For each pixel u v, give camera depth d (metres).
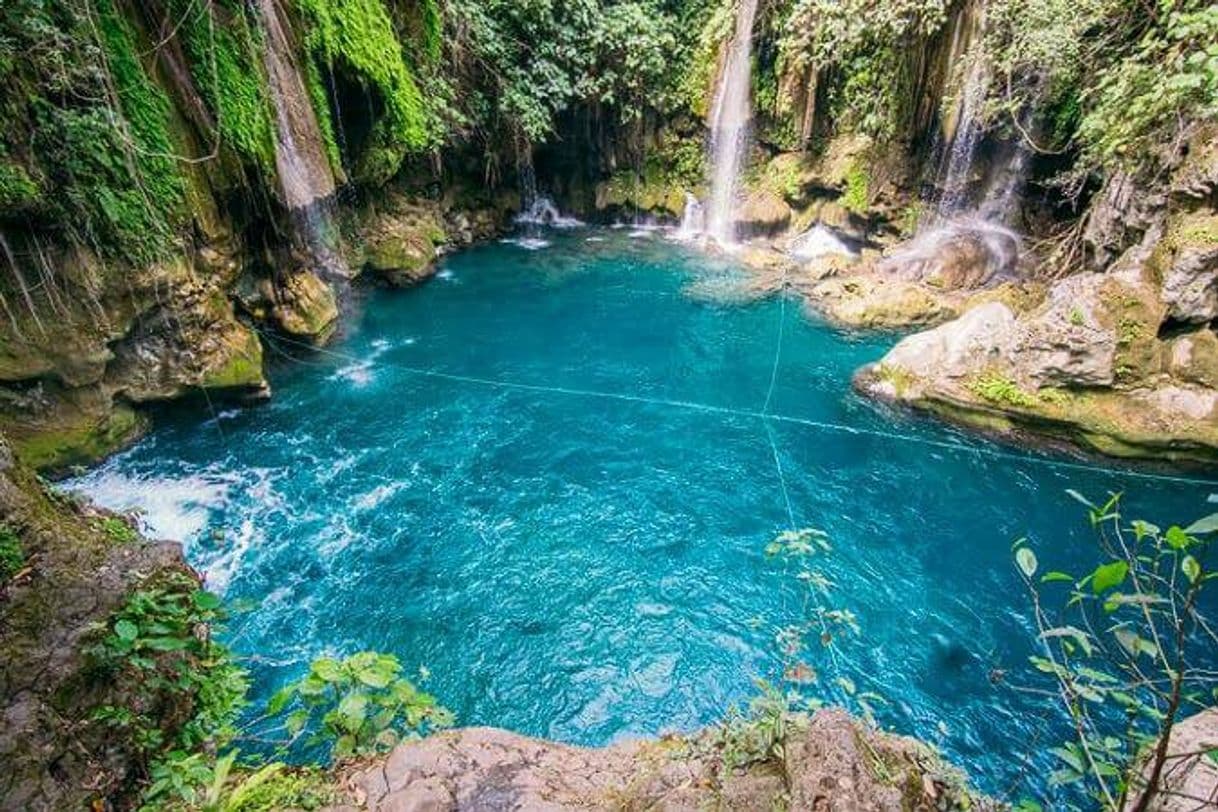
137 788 2.78
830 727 2.75
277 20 9.00
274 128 8.98
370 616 6.40
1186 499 7.73
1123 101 8.79
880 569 7.02
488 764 3.12
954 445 8.75
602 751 3.44
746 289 13.18
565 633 6.32
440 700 5.71
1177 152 8.39
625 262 14.52
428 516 7.60
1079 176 10.57
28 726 2.61
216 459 8.16
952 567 7.04
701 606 6.60
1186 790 2.06
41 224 6.57
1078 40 9.82
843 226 14.19
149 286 7.49
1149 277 8.38
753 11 14.06
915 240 13.35
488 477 8.24
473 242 15.22
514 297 12.90
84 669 2.81
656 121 15.91
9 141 6.12
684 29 15.47
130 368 7.76
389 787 2.91
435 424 9.15
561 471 8.38
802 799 2.45
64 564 3.07
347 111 10.91
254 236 9.31
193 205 7.87
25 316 6.70
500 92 13.70
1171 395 8.09
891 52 12.57
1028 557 2.08
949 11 11.84
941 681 5.87
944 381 9.24
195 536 7.09
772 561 7.11
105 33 6.76
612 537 7.41
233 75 8.20
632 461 8.58
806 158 14.63
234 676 3.44
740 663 6.05
